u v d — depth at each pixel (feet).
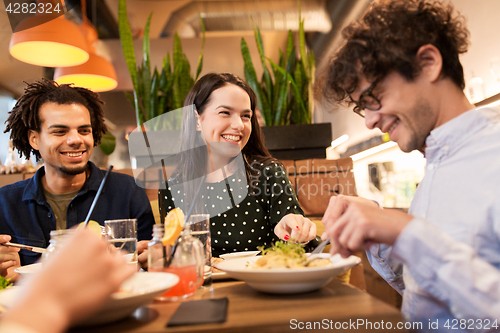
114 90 13.84
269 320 1.46
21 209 4.24
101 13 12.14
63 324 1.05
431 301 1.93
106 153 9.33
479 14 6.07
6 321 0.99
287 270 1.77
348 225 1.74
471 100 5.92
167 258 2.00
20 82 12.31
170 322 1.46
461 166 2.00
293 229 3.00
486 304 1.54
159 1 12.12
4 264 2.86
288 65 9.02
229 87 4.40
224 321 1.47
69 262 1.13
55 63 8.14
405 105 2.07
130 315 1.68
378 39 2.04
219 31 13.12
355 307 1.60
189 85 8.61
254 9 12.27
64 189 4.40
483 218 1.82
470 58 6.41
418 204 2.23
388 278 2.72
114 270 1.21
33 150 4.59
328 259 2.19
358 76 2.11
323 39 12.04
